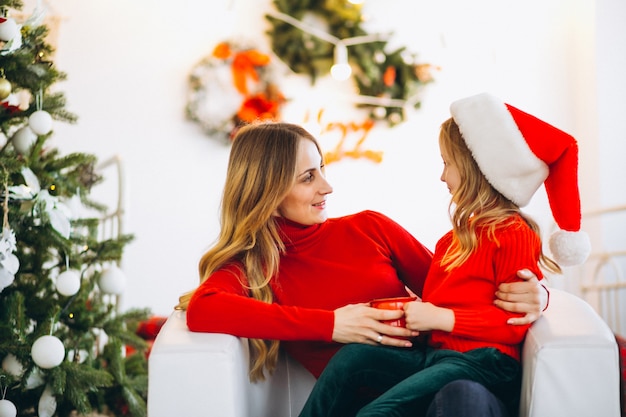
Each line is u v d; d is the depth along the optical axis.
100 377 2.34
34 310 2.37
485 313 1.51
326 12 4.07
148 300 4.10
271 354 1.76
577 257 1.59
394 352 1.57
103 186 4.07
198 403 1.47
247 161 1.81
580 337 1.40
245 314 1.58
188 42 4.11
